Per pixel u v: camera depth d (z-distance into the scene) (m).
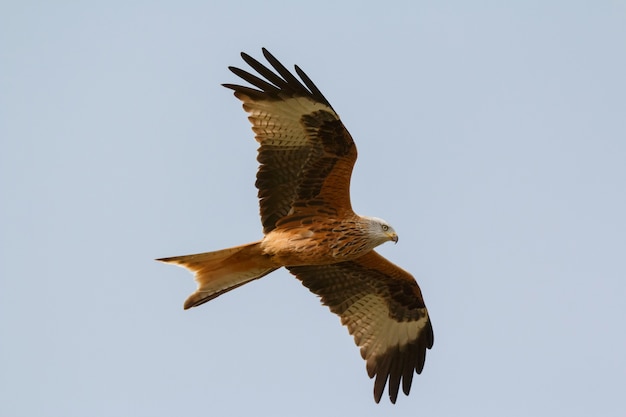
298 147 14.95
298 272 17.23
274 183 15.15
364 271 17.06
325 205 15.24
